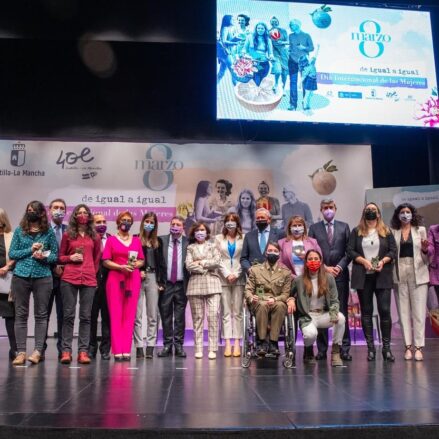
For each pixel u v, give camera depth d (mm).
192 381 3518
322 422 2344
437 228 4902
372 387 3246
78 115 7527
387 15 7445
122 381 3502
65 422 2336
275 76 7062
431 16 7719
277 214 7461
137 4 7246
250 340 4723
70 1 7133
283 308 4309
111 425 2285
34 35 7043
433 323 6043
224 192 7477
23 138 7508
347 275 5004
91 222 4586
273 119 6965
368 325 4727
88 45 7551
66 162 7391
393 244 4707
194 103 7668
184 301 5234
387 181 8219
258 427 2260
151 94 7645
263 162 7562
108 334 4902
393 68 7316
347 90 7172
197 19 7305
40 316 4406
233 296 5133
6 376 3705
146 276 5047
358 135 7887
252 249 5047
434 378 3607
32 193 7301
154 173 7465
